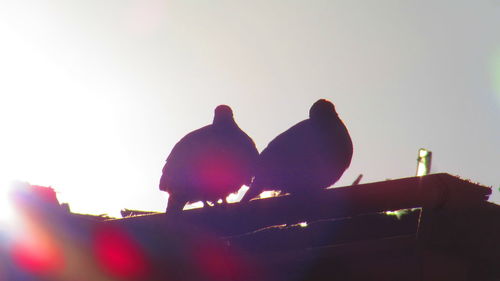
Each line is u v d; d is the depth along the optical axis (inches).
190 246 515.8
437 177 502.6
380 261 504.1
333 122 586.9
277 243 540.7
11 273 489.1
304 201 521.0
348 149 585.6
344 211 521.0
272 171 582.2
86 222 506.9
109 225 511.2
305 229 549.6
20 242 495.5
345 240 546.6
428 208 499.5
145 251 510.0
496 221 499.2
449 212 500.4
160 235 515.2
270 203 529.0
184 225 527.5
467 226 497.7
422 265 490.0
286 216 528.1
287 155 581.0
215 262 515.2
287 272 513.7
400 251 504.1
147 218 517.3
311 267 512.1
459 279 489.7
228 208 531.5
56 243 499.2
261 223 530.3
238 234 538.9
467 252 494.6
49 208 515.2
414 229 547.2
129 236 510.3
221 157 602.5
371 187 510.3
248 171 610.9
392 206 508.7
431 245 494.0
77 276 495.5
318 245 542.3
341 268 509.4
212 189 607.5
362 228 551.5
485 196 507.2
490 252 494.3
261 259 513.3
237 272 514.6
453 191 502.0
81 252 500.7
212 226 532.1
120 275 501.4
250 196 589.6
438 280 489.1
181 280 506.9
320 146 579.2
